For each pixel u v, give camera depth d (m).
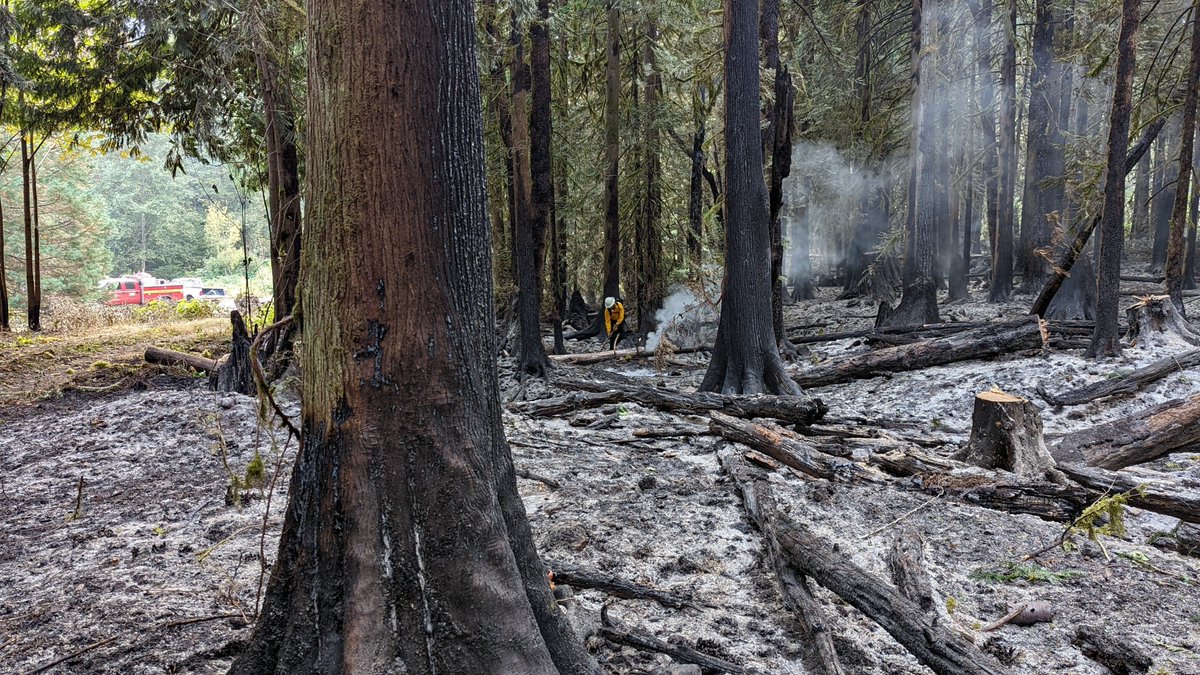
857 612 3.72
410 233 2.48
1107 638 3.33
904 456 6.17
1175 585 4.10
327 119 2.46
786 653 3.30
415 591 2.46
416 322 2.50
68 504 5.77
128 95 14.68
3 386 11.80
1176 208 10.52
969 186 23.73
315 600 2.46
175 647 3.13
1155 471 6.24
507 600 2.54
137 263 59.12
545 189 13.66
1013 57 18.11
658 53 16.94
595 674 2.75
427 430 2.52
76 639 3.25
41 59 14.26
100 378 12.09
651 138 18.03
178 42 13.04
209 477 6.25
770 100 12.45
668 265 19.42
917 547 4.34
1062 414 8.38
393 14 2.42
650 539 4.64
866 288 23.38
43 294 34.78
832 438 7.27
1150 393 8.20
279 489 5.80
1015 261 25.69
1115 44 14.46
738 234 10.04
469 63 2.66
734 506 5.28
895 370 10.91
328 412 2.51
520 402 9.57
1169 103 11.40
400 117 2.44
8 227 34.16
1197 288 19.36
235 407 8.41
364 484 2.48
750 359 9.99
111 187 57.62
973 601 3.90
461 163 2.62
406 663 2.40
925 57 15.52
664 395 8.71
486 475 2.64
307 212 2.57
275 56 12.17
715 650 3.29
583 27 18.44
